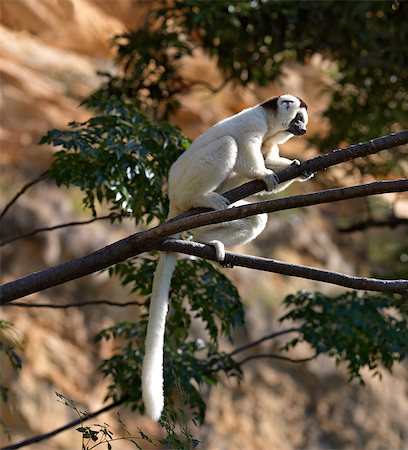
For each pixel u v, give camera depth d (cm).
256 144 736
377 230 2030
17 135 1755
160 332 709
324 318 951
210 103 1920
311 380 1736
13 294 609
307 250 1928
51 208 1656
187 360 915
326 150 1448
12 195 1644
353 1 1252
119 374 925
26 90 1794
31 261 1606
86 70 1920
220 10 1255
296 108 767
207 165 723
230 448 1603
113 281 1653
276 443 1656
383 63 1314
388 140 641
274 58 1432
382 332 933
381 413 1778
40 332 1566
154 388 682
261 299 1739
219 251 663
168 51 1889
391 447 1762
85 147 832
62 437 1500
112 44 1291
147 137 863
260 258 660
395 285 629
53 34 1961
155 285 723
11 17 1922
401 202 2034
